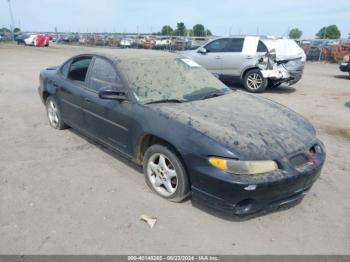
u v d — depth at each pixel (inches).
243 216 120.6
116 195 140.3
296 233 117.7
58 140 202.7
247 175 110.9
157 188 140.5
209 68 418.6
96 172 160.7
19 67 578.9
